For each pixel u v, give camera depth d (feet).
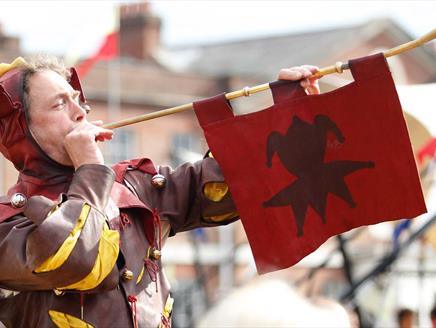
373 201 25.71
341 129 25.81
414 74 258.78
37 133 24.79
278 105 26.17
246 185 26.12
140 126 221.25
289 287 23.86
